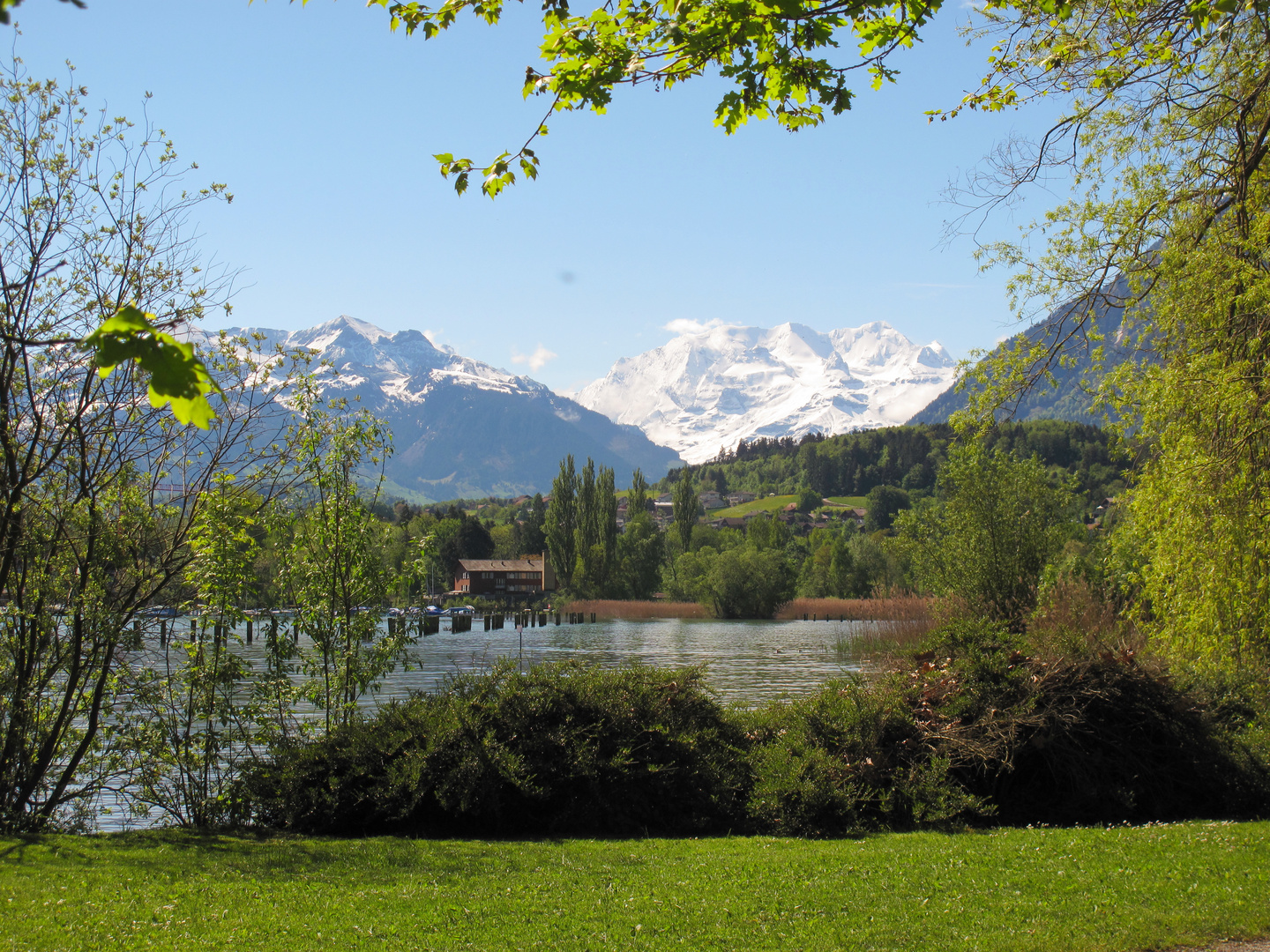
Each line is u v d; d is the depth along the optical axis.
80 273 12.65
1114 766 13.12
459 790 11.71
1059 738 13.09
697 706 14.16
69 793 12.90
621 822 12.10
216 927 7.53
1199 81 13.14
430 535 15.64
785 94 7.50
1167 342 13.28
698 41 6.71
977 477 38.09
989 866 9.29
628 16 7.01
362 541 14.91
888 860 9.66
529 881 8.95
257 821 12.55
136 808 13.05
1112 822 12.52
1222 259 12.22
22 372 12.37
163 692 13.35
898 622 41.94
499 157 7.30
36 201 12.31
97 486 12.98
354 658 14.73
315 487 14.91
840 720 13.30
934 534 40.78
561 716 12.83
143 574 13.33
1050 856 9.64
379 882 8.98
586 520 118.44
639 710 13.16
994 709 13.14
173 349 3.31
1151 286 13.41
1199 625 12.41
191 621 13.52
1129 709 13.41
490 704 12.73
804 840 11.33
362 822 12.15
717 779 12.66
